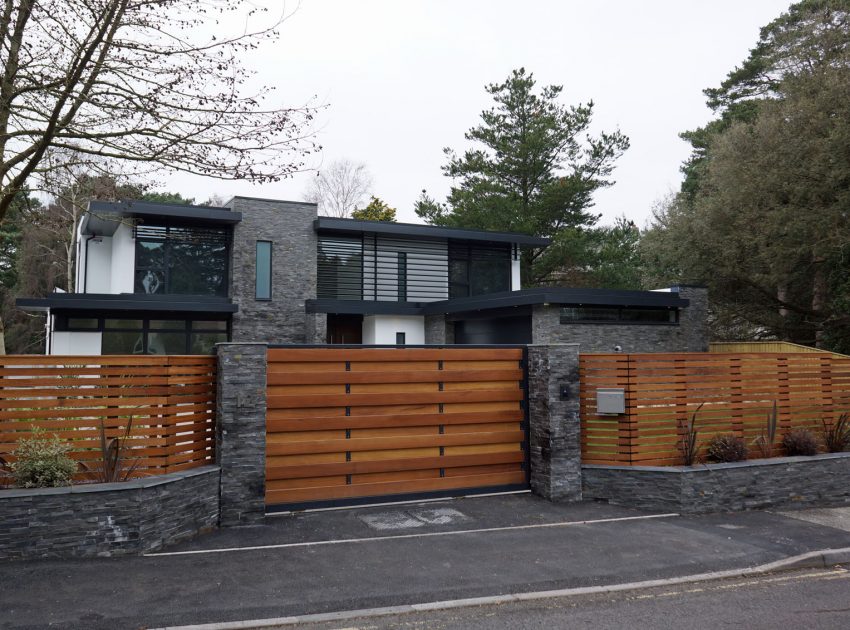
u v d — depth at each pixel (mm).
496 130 31344
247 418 7762
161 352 17922
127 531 6477
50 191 8227
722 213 20906
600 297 16766
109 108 7398
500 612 5395
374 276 20734
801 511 9141
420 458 8961
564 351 9250
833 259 18312
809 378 10711
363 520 8008
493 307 17266
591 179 30609
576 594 5836
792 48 20172
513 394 9570
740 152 21000
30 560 6184
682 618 5285
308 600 5418
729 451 9500
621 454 9297
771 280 18984
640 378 9367
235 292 18547
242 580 5840
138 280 18047
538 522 8109
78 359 6922
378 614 5258
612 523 8188
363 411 8703
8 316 34750
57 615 4953
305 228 19672
